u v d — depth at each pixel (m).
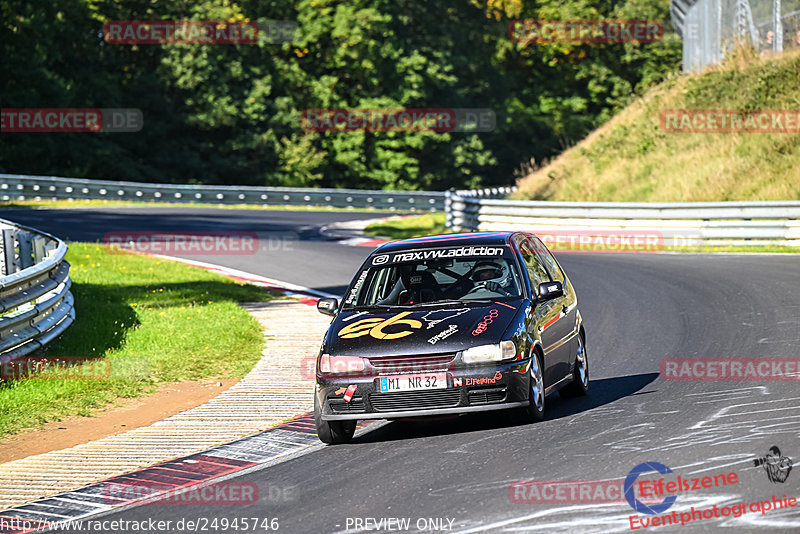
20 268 56.28
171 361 45.88
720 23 131.12
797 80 113.56
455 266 34.16
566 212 96.25
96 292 63.34
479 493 23.25
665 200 106.00
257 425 34.38
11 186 152.50
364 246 101.38
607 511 21.06
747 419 28.88
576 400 34.94
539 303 33.06
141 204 154.75
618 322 52.25
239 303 66.44
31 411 36.97
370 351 30.02
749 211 85.31
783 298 54.94
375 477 25.89
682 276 68.25
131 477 28.31
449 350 29.59
